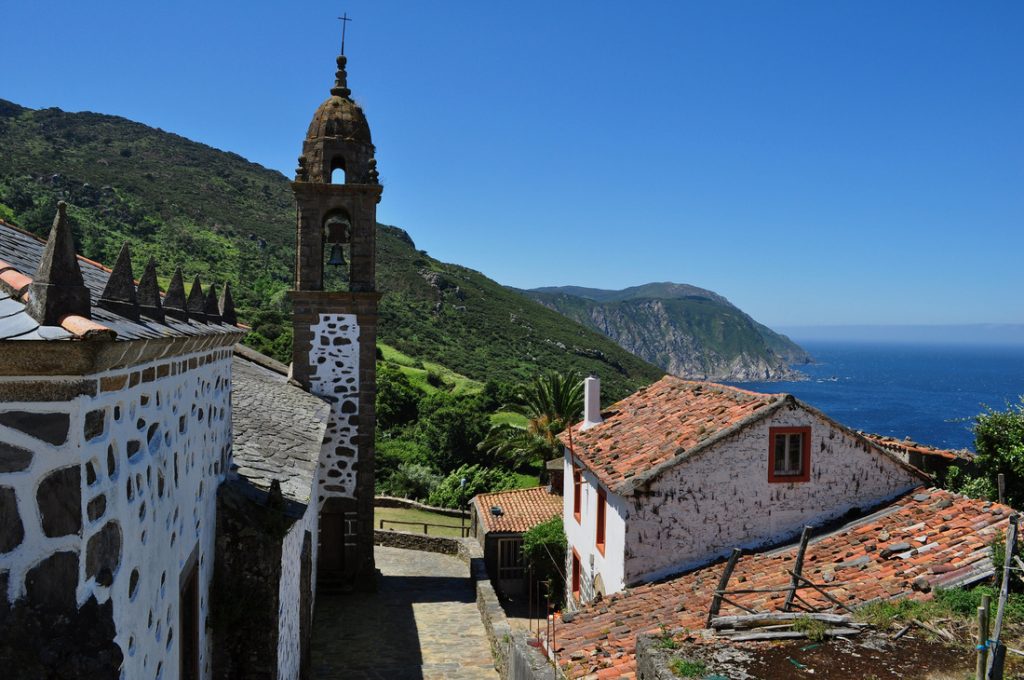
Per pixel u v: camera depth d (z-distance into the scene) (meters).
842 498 14.44
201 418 7.40
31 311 3.96
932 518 12.75
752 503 14.22
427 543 26.89
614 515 14.98
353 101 20.83
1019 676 7.25
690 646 8.28
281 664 9.41
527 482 41.12
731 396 16.33
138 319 5.28
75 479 3.99
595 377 20.59
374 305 20.17
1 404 3.90
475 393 57.81
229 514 8.26
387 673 14.96
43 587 3.96
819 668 7.64
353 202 20.14
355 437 20.17
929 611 8.80
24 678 3.91
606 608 12.95
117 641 4.52
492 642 16.03
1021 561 9.11
